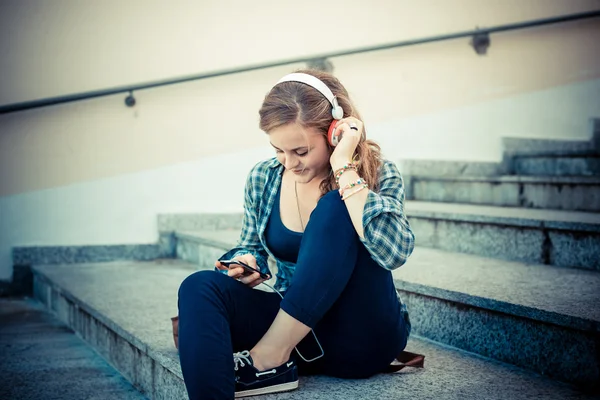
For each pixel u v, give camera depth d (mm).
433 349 2082
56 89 3674
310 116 1555
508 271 2514
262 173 1810
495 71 4715
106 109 3797
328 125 1601
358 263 1554
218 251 3471
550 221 2666
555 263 2678
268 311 1646
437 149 4551
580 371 1704
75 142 3746
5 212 3637
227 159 4109
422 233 3328
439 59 4543
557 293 2049
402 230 1546
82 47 3715
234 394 1489
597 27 5008
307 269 1516
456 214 3096
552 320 1757
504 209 3428
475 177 3922
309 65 4180
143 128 3887
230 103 4082
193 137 4008
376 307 1593
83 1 3707
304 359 1707
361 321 1606
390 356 1689
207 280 1568
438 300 2174
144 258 3945
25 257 3693
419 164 4410
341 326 1622
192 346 1464
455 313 2107
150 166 3926
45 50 3641
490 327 1979
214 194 4090
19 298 3682
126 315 2477
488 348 1985
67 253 3773
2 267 3666
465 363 1909
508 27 4547
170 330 2232
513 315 1894
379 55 4379
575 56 4953
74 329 2988
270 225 1756
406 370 1824
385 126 4387
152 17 3855
